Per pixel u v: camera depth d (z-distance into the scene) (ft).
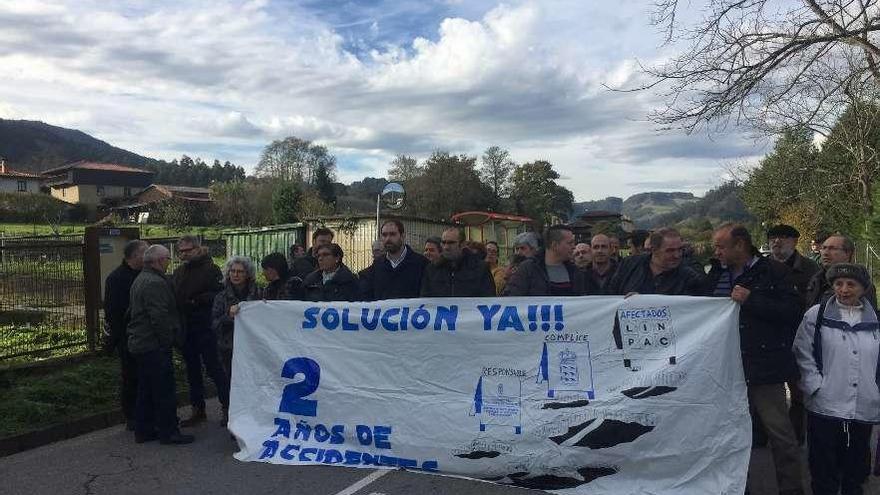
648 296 15.29
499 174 249.75
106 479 16.88
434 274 19.99
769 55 34.12
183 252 21.70
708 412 14.33
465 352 16.74
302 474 16.71
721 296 15.05
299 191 160.86
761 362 13.92
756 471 16.85
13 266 30.68
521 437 15.69
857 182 67.26
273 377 18.67
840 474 13.96
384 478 16.20
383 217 69.10
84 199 288.51
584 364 15.62
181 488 16.07
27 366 25.94
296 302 18.86
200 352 21.76
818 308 13.78
